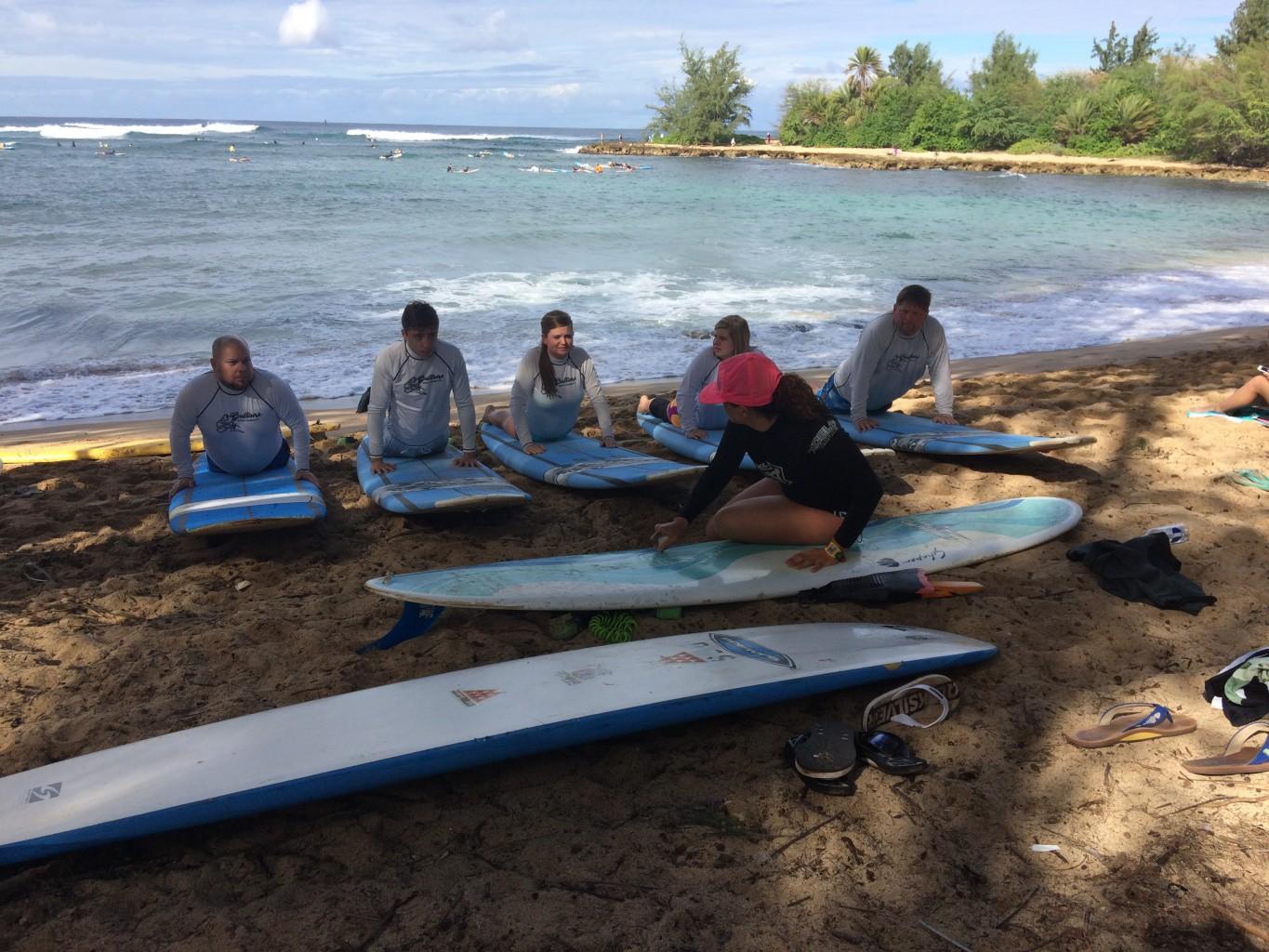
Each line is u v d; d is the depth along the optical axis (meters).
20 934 2.16
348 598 3.98
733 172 54.66
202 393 4.77
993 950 2.08
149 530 4.85
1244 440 6.11
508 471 5.83
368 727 2.72
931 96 75.19
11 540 4.68
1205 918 2.16
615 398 8.27
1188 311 13.82
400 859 2.42
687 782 2.73
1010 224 26.30
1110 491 5.23
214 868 2.38
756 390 3.61
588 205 29.94
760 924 2.16
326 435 6.96
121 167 41.75
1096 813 2.55
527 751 2.71
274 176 39.47
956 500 5.20
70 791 2.48
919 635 3.41
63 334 11.20
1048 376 8.81
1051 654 3.41
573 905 2.23
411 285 14.75
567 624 3.61
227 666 3.38
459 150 82.00
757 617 3.72
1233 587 3.92
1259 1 63.06
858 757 2.81
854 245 21.06
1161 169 54.91
